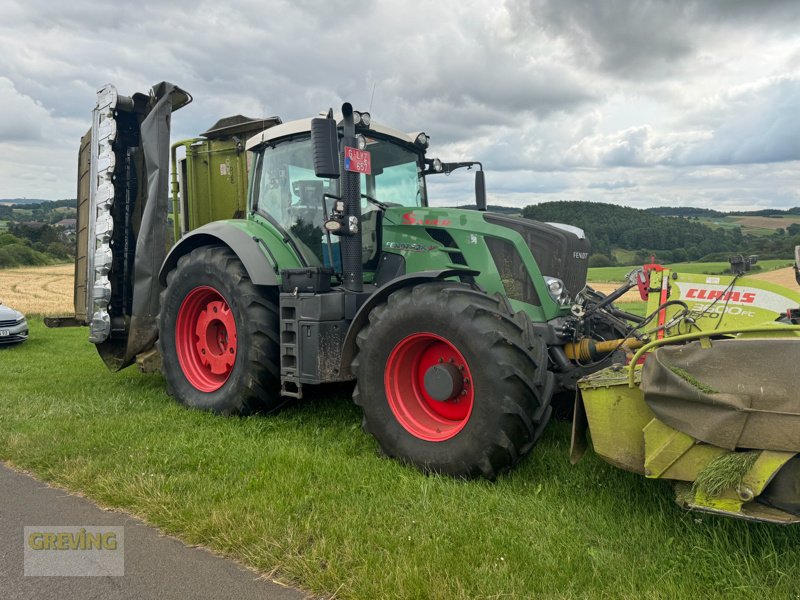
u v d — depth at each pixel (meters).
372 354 3.93
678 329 4.04
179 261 5.50
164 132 5.68
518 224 4.36
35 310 20.41
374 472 3.64
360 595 2.38
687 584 2.44
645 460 2.94
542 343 3.65
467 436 3.50
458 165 5.95
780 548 2.65
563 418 4.82
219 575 2.60
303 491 3.33
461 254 4.49
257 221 5.39
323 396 5.62
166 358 5.55
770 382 2.59
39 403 5.40
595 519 2.99
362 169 4.27
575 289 4.41
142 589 2.50
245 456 3.90
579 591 2.41
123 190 6.35
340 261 4.79
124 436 4.35
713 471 2.66
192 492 3.35
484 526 2.92
